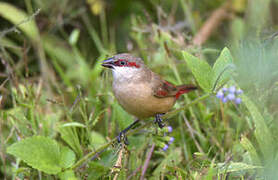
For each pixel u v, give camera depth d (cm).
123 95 827
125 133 829
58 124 915
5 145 816
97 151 760
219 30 1363
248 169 743
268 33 919
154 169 866
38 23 1298
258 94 854
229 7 1398
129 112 855
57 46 1302
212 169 677
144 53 1148
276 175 695
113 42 1317
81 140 856
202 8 1490
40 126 889
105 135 970
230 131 918
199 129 929
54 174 762
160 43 1092
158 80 851
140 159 845
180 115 957
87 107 937
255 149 770
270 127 829
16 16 1140
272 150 738
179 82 1016
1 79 1023
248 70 834
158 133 783
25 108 912
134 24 1263
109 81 1047
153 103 832
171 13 1320
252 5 1281
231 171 708
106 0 1421
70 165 738
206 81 746
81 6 1390
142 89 815
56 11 1323
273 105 869
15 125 831
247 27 1248
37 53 1196
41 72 1158
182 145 918
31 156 708
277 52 805
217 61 750
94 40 1315
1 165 848
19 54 1175
